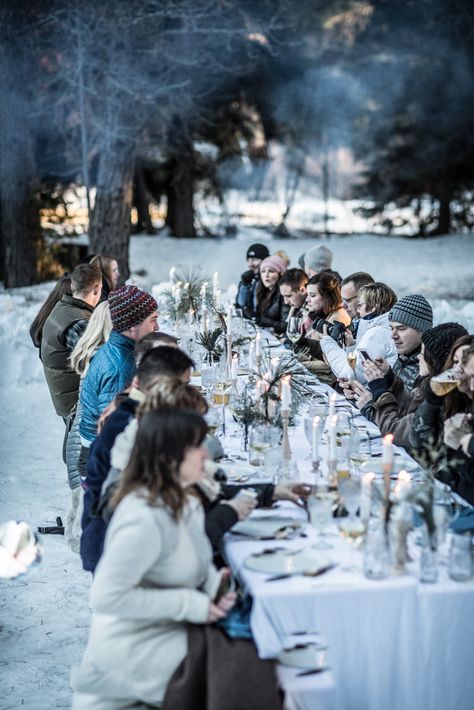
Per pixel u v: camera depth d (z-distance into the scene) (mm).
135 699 3168
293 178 31281
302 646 3066
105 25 16422
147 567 3031
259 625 3035
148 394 3416
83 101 16531
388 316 5699
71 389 6078
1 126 18125
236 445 4637
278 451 3918
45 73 18031
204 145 25750
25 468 7375
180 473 3064
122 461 3420
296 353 7035
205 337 6656
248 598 3309
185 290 8703
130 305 4844
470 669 3172
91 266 6176
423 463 3805
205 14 17125
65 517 6234
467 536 3184
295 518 3676
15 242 18906
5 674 4242
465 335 4523
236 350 6809
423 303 5578
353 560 3293
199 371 6570
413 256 22953
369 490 3348
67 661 4367
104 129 16859
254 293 9727
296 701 2984
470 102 25766
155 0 16953
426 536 3127
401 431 4805
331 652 3092
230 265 22141
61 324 5992
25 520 6176
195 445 3043
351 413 5195
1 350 10242
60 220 22297
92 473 3871
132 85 16812
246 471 4094
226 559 3439
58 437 8352
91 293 6137
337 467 4016
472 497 3963
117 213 17250
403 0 23766
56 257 20766
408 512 3307
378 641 3113
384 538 3158
